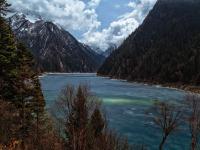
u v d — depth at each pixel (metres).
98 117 29.53
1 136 23.66
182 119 52.19
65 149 23.16
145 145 44.38
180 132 49.06
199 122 34.44
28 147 21.52
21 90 34.28
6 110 30.34
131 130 52.50
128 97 97.31
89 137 21.41
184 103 74.12
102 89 126.56
